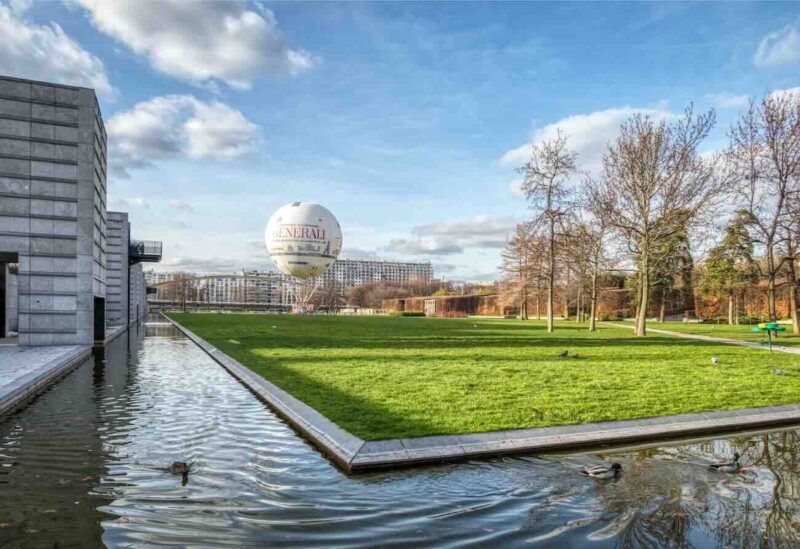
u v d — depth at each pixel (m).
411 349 23.58
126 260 47.12
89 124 26.97
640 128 33.47
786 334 35.25
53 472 7.44
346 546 5.27
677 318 71.06
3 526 5.67
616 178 35.12
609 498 6.57
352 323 52.09
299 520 5.88
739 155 34.91
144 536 5.45
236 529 5.64
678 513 6.15
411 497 6.55
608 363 18.38
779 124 32.97
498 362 18.50
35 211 26.00
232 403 12.29
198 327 43.09
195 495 6.59
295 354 21.38
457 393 12.27
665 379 14.67
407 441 8.33
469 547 5.28
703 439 9.45
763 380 14.68
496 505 6.32
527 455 8.30
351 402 11.23
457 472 7.47
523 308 72.69
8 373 15.55
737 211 35.34
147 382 15.51
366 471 7.49
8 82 25.67
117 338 34.12
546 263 47.34
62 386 14.83
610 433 9.10
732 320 55.50
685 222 32.22
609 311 76.88
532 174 38.50
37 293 25.92
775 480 7.29
